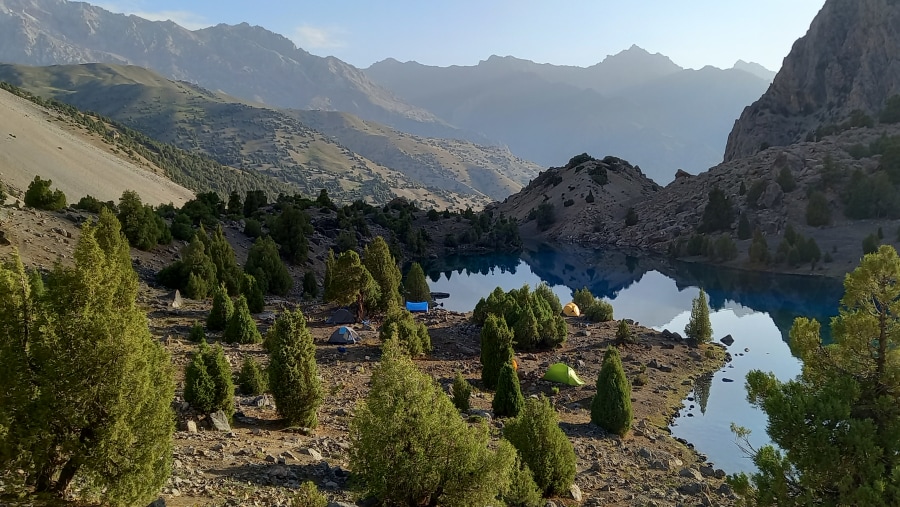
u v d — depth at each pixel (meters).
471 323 56.59
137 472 12.05
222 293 43.03
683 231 167.62
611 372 32.47
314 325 51.72
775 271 123.56
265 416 24.97
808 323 16.94
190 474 15.80
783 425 14.85
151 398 12.57
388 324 44.53
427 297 69.81
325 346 44.22
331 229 126.38
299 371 23.38
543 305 52.78
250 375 28.55
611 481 24.38
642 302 93.69
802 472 14.82
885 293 15.36
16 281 11.83
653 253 164.38
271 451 19.33
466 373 41.41
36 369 11.60
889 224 131.50
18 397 11.35
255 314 53.56
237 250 87.94
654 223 182.62
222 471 16.58
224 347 38.12
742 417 37.59
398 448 14.11
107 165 184.88
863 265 15.72
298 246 96.44
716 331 68.88
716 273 127.19
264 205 134.25
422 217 190.75
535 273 133.00
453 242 168.12
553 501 20.14
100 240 38.91
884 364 15.48
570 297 98.69
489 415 30.42
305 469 17.84
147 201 167.75
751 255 130.62
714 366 49.66
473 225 178.62
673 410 38.81
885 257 15.37
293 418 23.45
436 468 14.25
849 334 15.98
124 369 11.86
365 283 52.50
